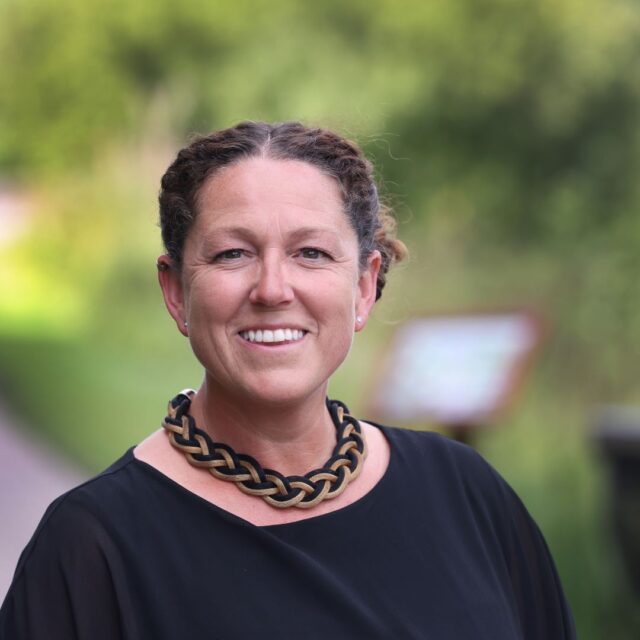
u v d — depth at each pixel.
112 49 16.36
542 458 10.21
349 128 2.82
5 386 14.66
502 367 7.66
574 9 13.83
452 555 2.50
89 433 13.02
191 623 2.26
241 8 14.92
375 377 8.09
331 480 2.46
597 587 7.39
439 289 14.34
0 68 16.98
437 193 14.77
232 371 2.35
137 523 2.33
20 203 18.44
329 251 2.38
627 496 6.06
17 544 9.11
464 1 13.98
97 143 17.39
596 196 14.13
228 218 2.35
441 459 2.66
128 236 17.59
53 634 2.26
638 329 12.37
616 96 14.02
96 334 16.81
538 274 13.82
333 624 2.31
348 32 14.49
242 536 2.34
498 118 14.45
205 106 15.49
